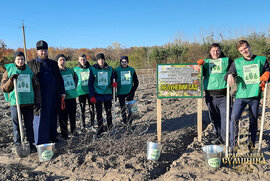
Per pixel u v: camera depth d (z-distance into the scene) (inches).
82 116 250.7
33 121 193.9
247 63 159.3
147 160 167.5
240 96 163.8
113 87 233.3
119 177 147.0
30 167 169.6
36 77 191.0
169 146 197.0
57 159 177.5
